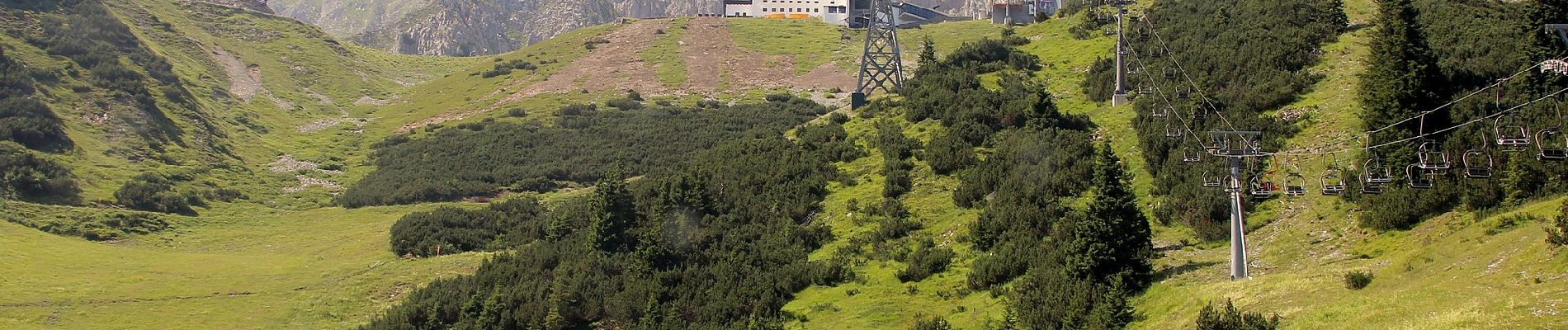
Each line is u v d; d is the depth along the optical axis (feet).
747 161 255.91
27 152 336.49
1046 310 133.18
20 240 262.67
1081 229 143.95
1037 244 163.32
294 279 243.81
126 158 376.68
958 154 216.33
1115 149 209.77
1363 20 261.44
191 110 449.89
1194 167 179.63
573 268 201.98
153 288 231.71
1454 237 128.06
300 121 499.92
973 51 310.04
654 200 232.73
